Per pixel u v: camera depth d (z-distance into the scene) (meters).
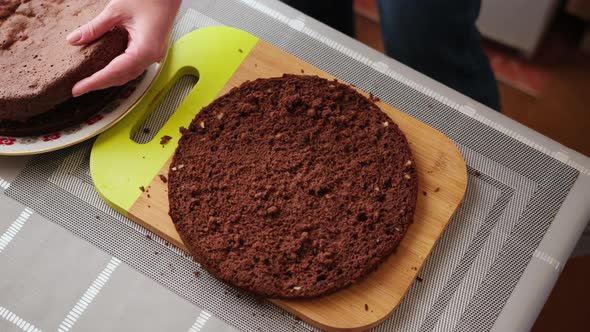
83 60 0.65
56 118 0.68
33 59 0.67
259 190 0.64
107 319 0.62
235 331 0.62
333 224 0.63
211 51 0.72
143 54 0.66
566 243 0.66
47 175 0.68
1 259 0.64
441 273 0.64
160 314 0.62
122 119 0.69
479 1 0.83
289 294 0.60
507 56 1.21
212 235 0.63
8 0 0.69
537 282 0.64
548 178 0.68
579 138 1.14
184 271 0.64
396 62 0.74
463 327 0.62
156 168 0.67
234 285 0.61
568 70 1.19
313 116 0.67
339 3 0.96
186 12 0.76
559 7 1.17
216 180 0.65
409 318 0.62
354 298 0.61
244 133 0.67
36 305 0.62
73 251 0.65
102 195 0.66
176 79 0.73
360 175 0.65
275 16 0.76
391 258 0.63
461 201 0.67
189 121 0.69
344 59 0.74
